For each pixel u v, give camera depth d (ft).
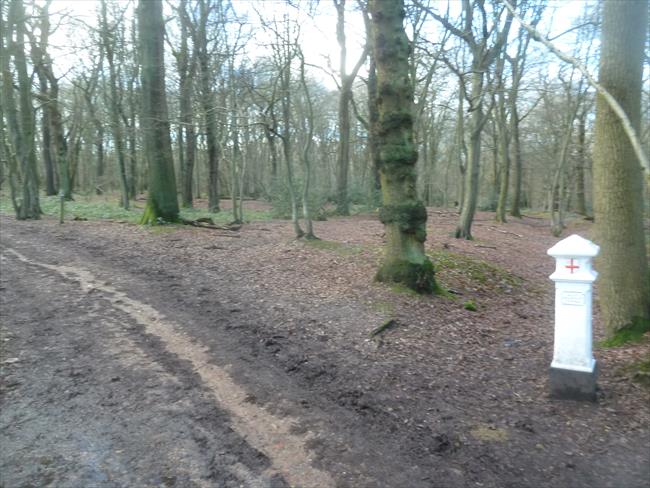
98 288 26.03
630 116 17.72
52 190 95.66
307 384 16.65
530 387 16.46
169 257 34.04
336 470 12.12
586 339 14.92
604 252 18.88
